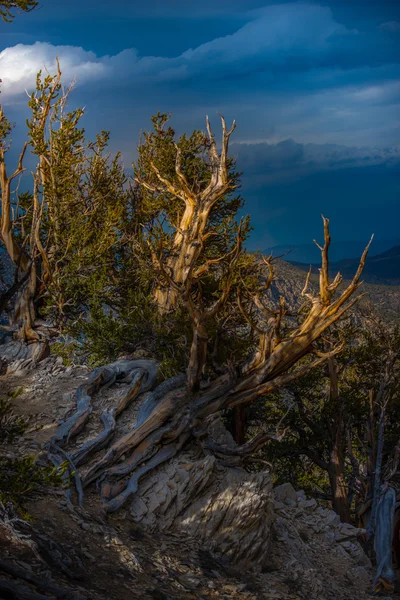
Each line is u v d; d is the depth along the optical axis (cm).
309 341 1308
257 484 1200
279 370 1333
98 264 2078
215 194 2053
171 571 941
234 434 2097
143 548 992
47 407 1409
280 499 1555
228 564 1058
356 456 2548
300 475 2520
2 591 553
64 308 2009
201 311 1273
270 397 2214
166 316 1939
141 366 1550
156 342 1844
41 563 725
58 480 757
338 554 1386
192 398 1293
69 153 2152
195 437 1277
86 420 1305
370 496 2056
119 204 2289
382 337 2244
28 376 1677
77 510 994
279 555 1208
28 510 920
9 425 818
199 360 1281
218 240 2314
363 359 2253
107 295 2006
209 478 1177
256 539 1128
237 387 1316
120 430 1302
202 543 1085
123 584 820
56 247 2058
